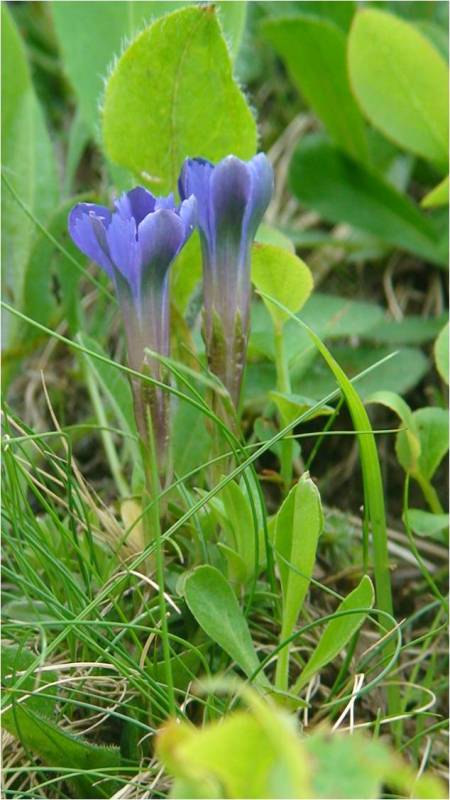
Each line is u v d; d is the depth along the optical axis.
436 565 0.32
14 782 0.27
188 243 0.30
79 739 0.26
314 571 0.31
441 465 0.34
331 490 0.34
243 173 0.25
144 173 0.31
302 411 0.29
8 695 0.25
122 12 0.34
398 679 0.30
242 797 0.19
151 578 0.28
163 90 0.30
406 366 0.34
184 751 0.19
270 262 0.28
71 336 0.35
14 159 0.35
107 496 0.34
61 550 0.29
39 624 0.25
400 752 0.28
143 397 0.26
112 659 0.25
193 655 0.27
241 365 0.27
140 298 0.25
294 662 0.29
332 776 0.18
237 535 0.27
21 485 0.31
